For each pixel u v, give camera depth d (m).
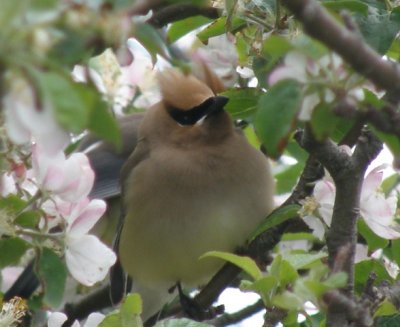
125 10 4.88
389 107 5.79
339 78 5.52
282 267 7.15
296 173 12.18
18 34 4.19
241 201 11.14
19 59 4.19
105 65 11.75
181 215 11.20
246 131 12.66
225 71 10.75
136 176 11.49
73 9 4.64
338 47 4.97
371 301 7.49
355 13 7.93
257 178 11.24
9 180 7.77
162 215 11.24
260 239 9.80
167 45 10.17
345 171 7.44
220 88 10.93
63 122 4.26
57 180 7.63
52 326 8.40
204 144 11.41
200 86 11.30
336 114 5.56
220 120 11.39
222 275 10.73
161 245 11.29
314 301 6.86
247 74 10.15
